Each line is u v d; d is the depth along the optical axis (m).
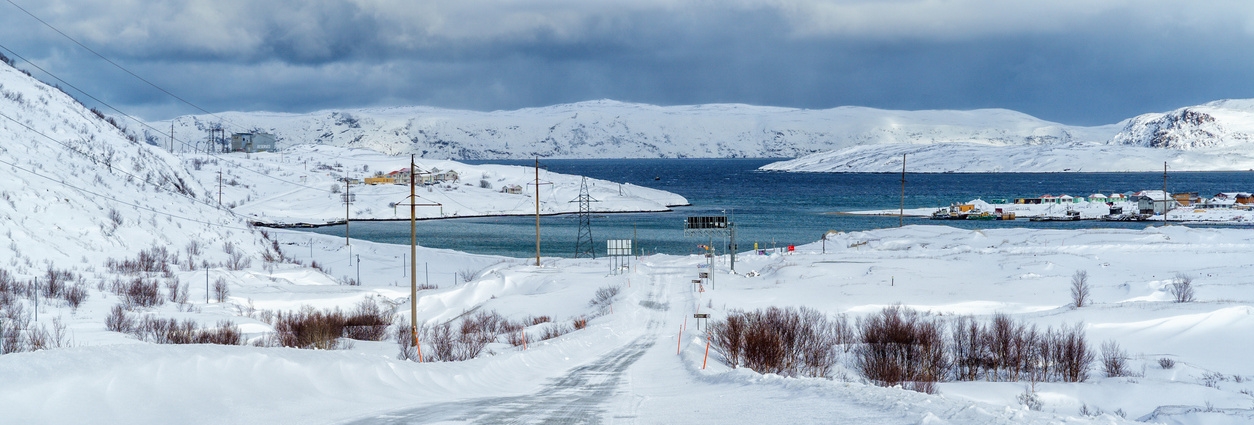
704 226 91.69
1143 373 41.16
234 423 14.32
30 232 76.50
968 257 101.44
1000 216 188.38
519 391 24.09
